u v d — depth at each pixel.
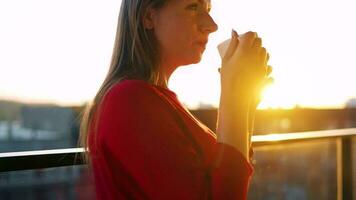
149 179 0.81
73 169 1.35
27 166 1.23
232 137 0.88
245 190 0.86
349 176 2.48
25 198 1.78
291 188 2.38
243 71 0.92
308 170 2.41
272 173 2.31
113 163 0.85
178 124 0.89
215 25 0.99
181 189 0.81
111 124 0.84
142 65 0.95
